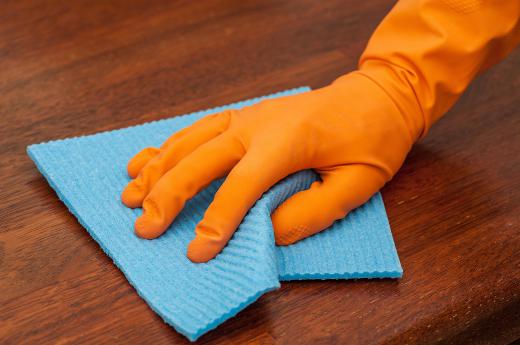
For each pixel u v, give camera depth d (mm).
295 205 529
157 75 692
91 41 730
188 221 539
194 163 524
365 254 529
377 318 498
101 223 531
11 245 532
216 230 503
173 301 484
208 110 639
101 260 524
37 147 581
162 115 647
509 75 705
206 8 781
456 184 598
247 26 758
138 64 704
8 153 605
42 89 670
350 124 545
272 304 502
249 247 497
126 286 507
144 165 555
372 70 580
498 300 524
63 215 555
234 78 692
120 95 667
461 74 579
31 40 728
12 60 703
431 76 568
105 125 635
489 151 628
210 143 533
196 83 685
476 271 531
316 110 543
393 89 566
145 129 612
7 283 507
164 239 525
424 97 573
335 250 531
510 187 597
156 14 769
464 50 566
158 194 519
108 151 588
